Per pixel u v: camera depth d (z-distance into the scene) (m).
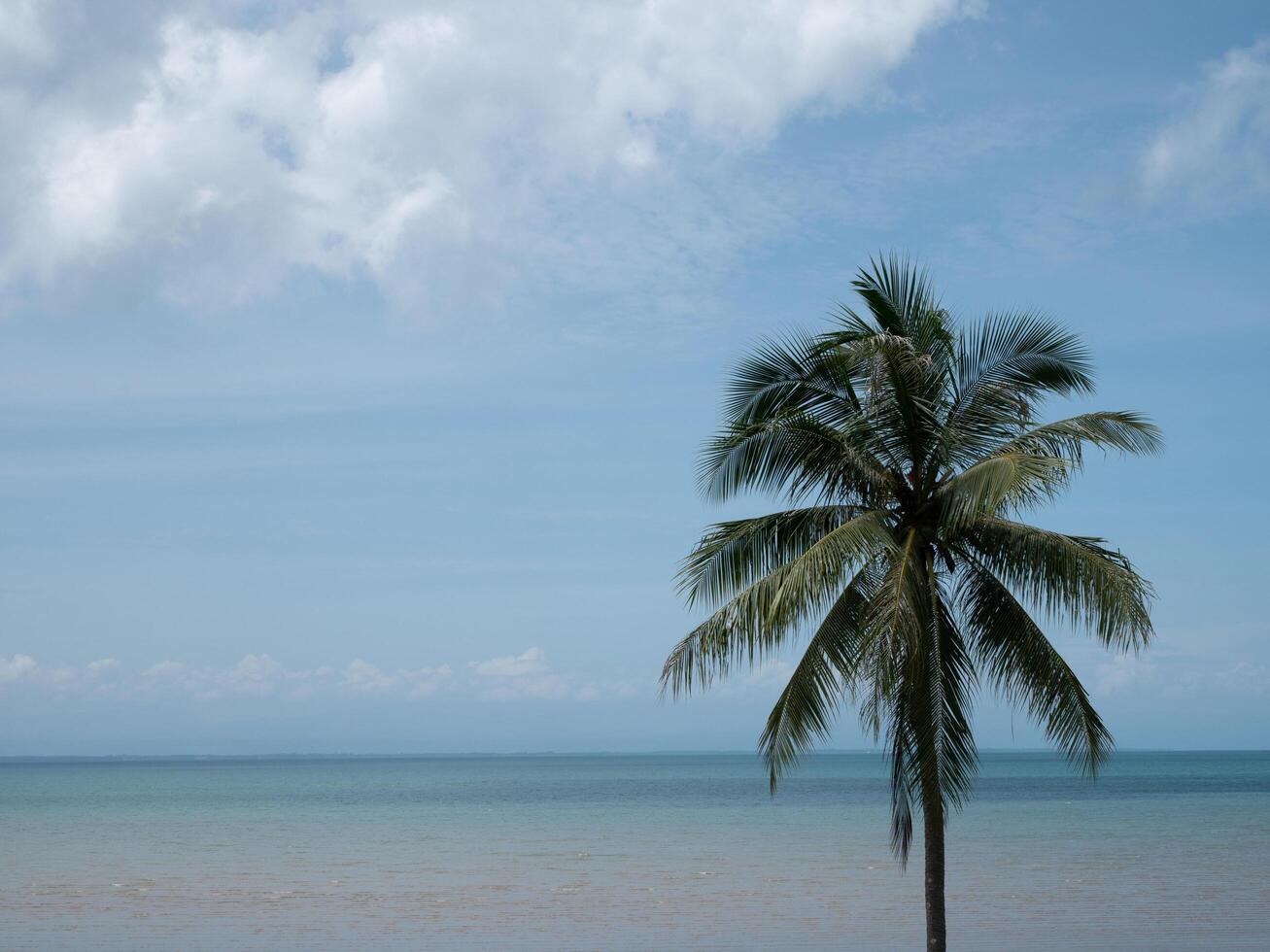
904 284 14.48
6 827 57.56
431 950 22.59
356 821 61.66
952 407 14.27
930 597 13.02
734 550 14.23
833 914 26.45
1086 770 13.49
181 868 36.97
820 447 13.92
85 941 23.69
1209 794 89.12
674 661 13.74
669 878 33.53
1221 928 24.20
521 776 168.88
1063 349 14.13
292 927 25.33
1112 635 12.79
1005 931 24.00
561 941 23.38
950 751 13.16
